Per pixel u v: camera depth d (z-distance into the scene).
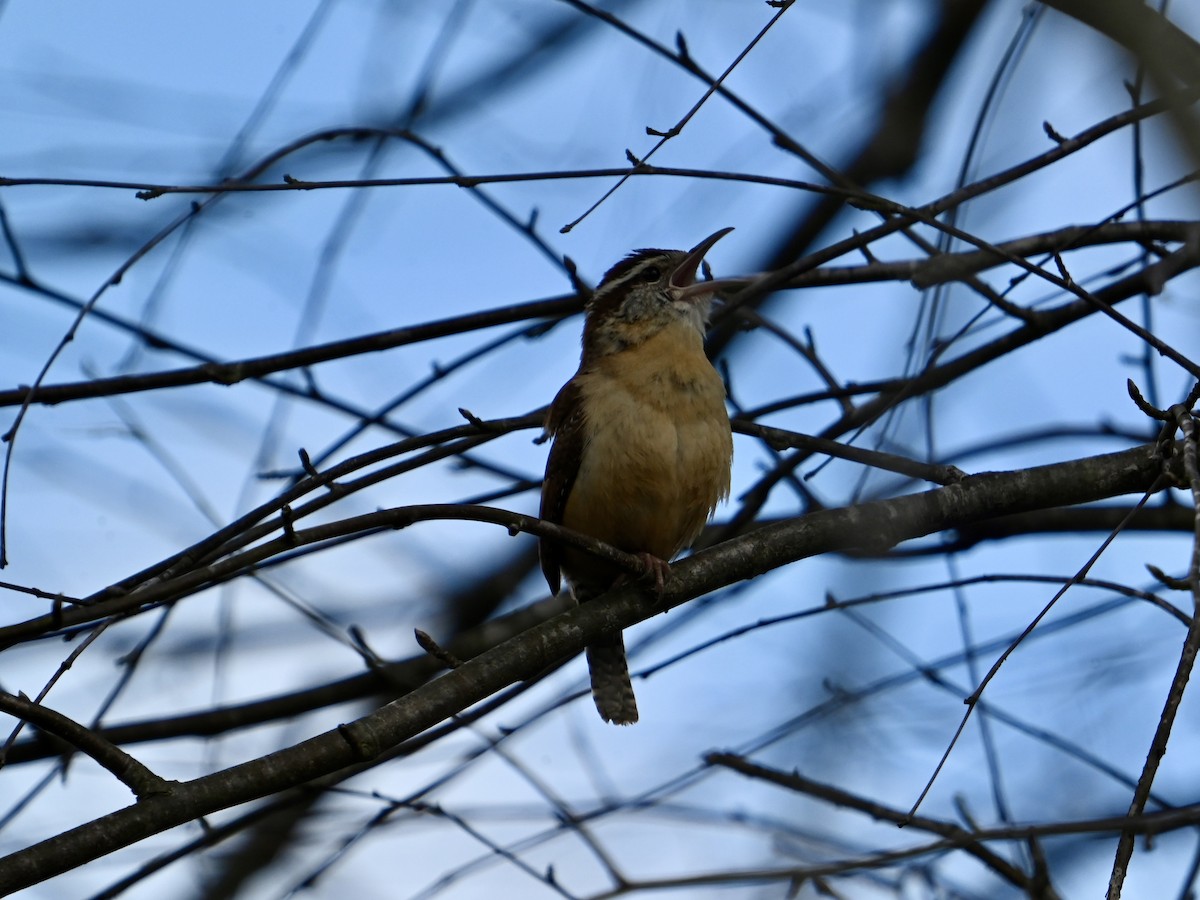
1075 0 8.67
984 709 10.47
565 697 11.72
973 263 10.73
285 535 7.59
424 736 10.70
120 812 7.25
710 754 10.73
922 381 10.45
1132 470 9.35
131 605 7.39
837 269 11.31
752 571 9.30
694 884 9.53
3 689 7.57
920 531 9.30
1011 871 9.99
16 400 10.09
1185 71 8.62
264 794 7.61
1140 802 6.08
